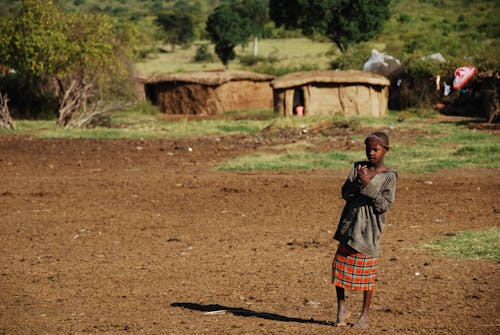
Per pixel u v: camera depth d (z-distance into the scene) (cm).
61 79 6294
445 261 1598
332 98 6438
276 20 11738
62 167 3400
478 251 1669
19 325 1162
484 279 1441
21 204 2431
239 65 13875
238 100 7544
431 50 9844
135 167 3406
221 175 3123
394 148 3853
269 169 3284
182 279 1492
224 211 2302
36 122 5684
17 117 6316
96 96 6297
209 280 1480
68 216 2230
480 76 5741
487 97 5294
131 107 6812
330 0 11075
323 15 11275
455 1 18288
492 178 2886
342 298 1122
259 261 1642
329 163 3366
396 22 15762
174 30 17662
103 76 5975
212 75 7294
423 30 12888
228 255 1709
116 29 6731
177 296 1359
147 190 2714
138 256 1714
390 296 1338
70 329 1131
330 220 2136
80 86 5472
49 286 1445
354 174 1067
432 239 1823
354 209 1072
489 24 13588
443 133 4559
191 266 1605
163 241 1881
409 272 1512
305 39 18350
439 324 1144
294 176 3050
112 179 3006
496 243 1733
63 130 5034
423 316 1199
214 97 7225
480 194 2531
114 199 2527
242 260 1655
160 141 4519
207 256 1703
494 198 2442
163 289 1413
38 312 1247
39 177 3070
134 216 2227
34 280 1497
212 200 2498
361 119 5606
